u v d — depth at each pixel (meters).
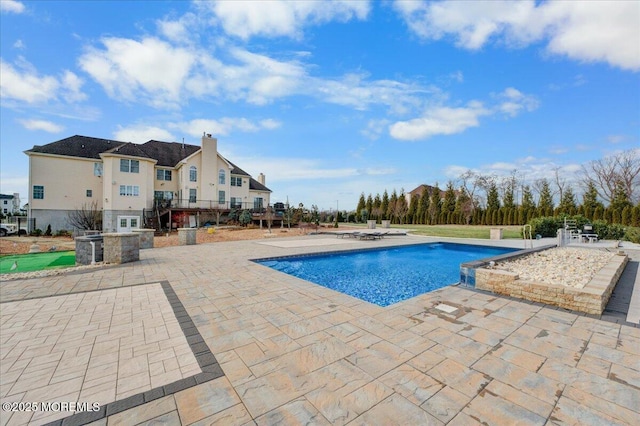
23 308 4.75
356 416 2.13
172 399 2.38
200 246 13.80
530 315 4.28
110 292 5.70
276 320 4.17
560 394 2.39
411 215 42.50
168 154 30.59
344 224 39.66
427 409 2.21
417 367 2.84
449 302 4.92
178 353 3.20
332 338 3.54
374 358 3.02
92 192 25.58
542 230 17.41
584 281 5.77
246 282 6.51
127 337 3.64
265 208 32.50
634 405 2.24
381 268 10.46
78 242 9.28
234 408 2.24
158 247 13.31
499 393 2.41
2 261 10.14
